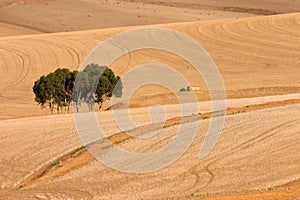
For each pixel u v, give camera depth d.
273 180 59.56
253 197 53.94
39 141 78.38
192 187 58.00
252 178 60.47
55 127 86.38
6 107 140.25
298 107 95.06
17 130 85.81
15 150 74.94
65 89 120.94
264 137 75.44
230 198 53.75
